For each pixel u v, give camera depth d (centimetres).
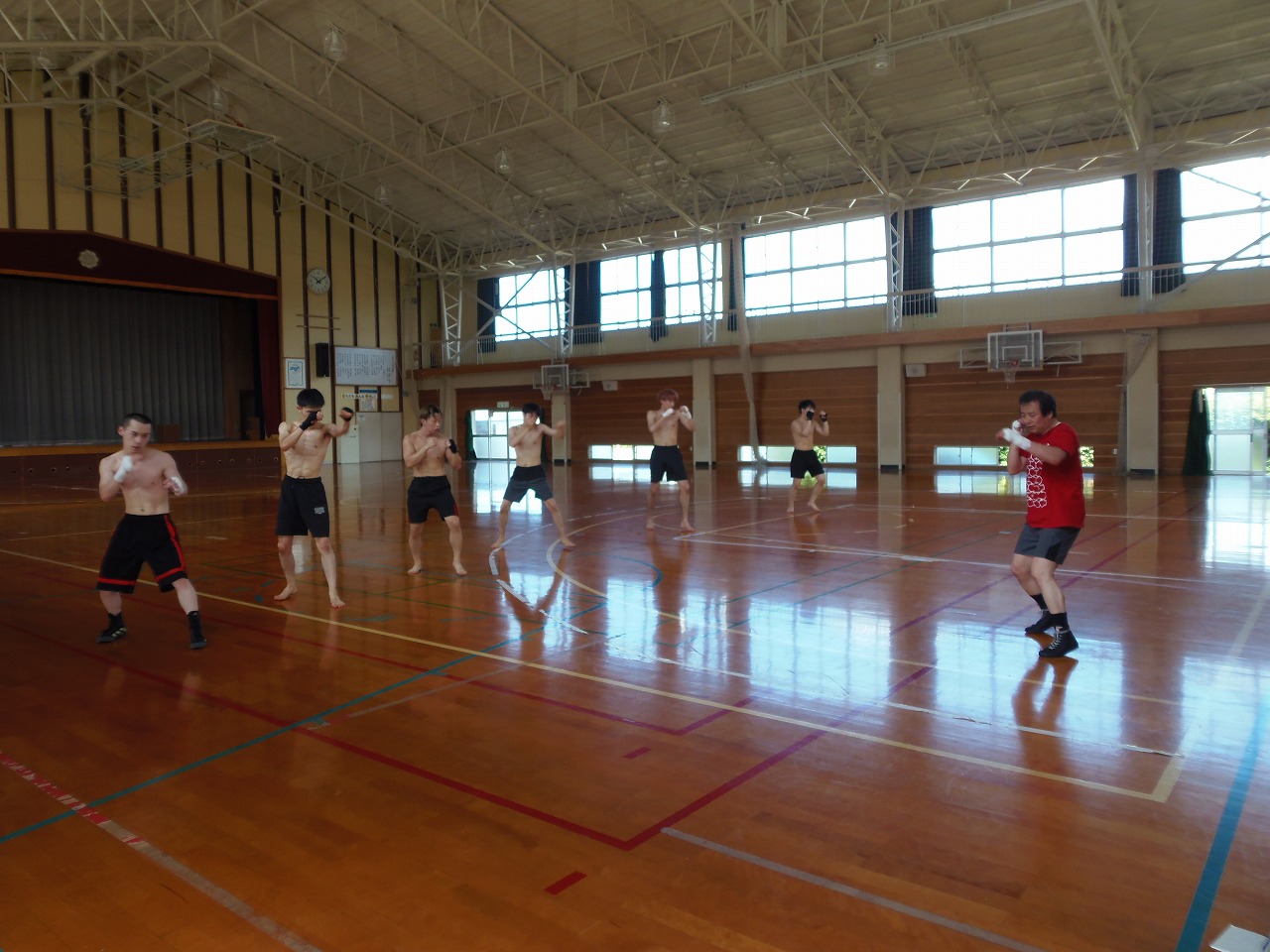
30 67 1859
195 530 1059
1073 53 1408
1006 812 269
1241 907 212
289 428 584
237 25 1577
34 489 1709
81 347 2214
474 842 256
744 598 598
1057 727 344
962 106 1602
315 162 2219
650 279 2317
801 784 294
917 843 250
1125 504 1137
